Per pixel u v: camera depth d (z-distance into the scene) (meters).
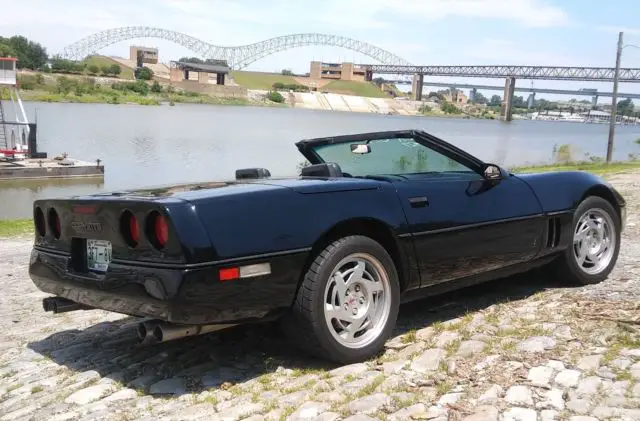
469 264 4.10
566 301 4.39
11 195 28.22
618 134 138.75
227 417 2.96
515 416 2.71
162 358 3.86
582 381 3.00
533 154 57.56
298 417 2.88
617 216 5.11
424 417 2.77
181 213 3.06
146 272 3.10
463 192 4.13
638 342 3.44
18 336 4.79
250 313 3.20
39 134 71.31
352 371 3.42
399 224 3.70
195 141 70.56
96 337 4.57
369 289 3.56
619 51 32.62
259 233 3.20
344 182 3.66
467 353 3.51
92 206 3.40
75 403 3.29
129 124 96.81
